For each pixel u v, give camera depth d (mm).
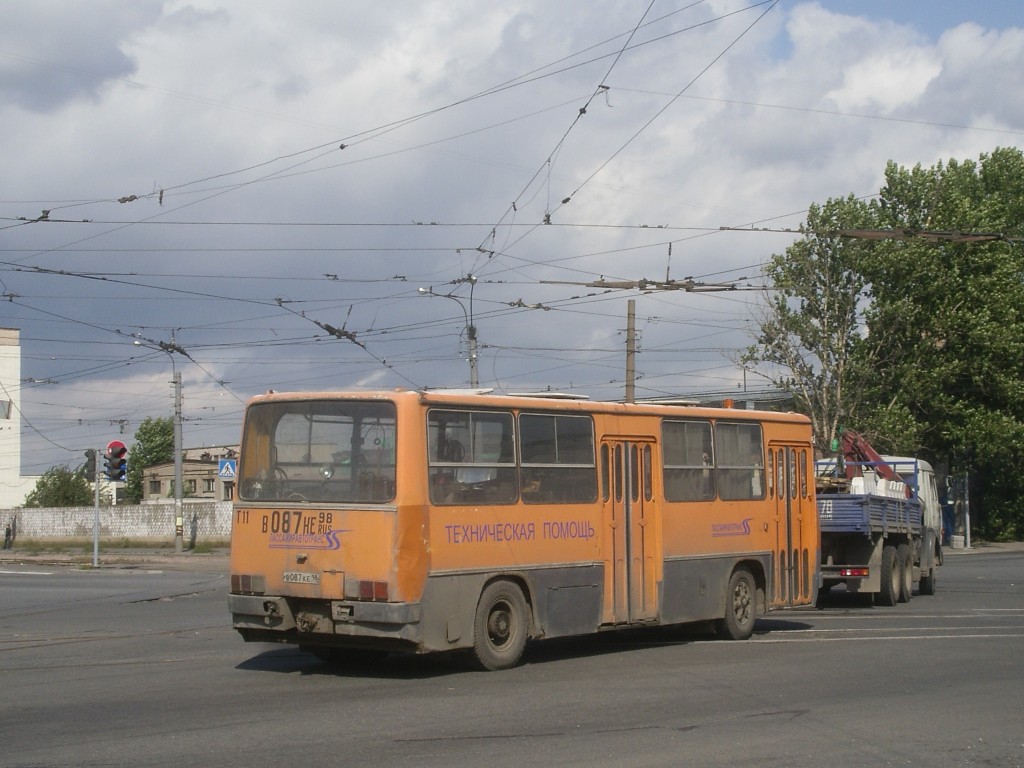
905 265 41906
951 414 46719
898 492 25406
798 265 41094
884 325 42969
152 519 53625
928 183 43844
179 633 16000
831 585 21875
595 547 13344
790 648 14297
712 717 9477
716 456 15344
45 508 58062
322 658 13031
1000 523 53812
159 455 88562
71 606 21000
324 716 9422
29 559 40344
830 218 41219
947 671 12164
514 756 7977
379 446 11500
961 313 44094
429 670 12164
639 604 13844
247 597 11984
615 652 13914
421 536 11352
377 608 11164
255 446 12266
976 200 51562
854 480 23625
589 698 10367
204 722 9148
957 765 7891
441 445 11719
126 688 10906
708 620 15219
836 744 8484
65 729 8867
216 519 50938
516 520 12414
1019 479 52406
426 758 7895
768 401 44688
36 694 10539
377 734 8695
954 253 44750
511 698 10359
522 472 12578
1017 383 46156
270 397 12250
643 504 14070
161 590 25312
